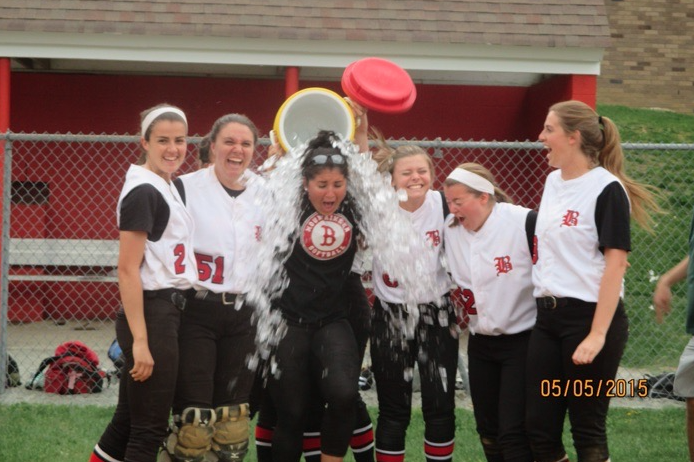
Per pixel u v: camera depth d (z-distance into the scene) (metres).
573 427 4.50
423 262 4.90
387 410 4.93
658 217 12.73
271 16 11.32
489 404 4.89
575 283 4.38
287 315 4.64
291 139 4.89
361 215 4.78
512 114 13.04
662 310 5.29
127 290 4.22
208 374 4.44
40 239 12.00
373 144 7.21
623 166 4.62
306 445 5.09
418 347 4.94
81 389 7.87
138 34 11.05
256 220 4.62
